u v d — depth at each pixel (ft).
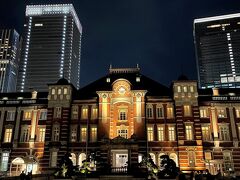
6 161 212.43
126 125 203.41
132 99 208.33
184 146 195.62
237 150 197.77
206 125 204.54
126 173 162.91
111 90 212.84
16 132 216.33
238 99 209.36
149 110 210.38
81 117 212.64
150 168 149.59
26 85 645.10
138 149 194.80
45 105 220.84
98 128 203.21
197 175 145.89
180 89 208.44
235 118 205.26
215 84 631.56
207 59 654.94
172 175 132.57
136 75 233.14
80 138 207.41
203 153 196.34
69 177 139.03
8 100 226.17
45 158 201.67
